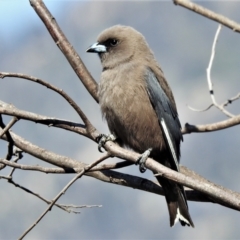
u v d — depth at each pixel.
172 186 7.73
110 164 7.47
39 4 8.28
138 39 9.09
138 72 8.70
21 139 7.77
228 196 6.68
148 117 8.57
